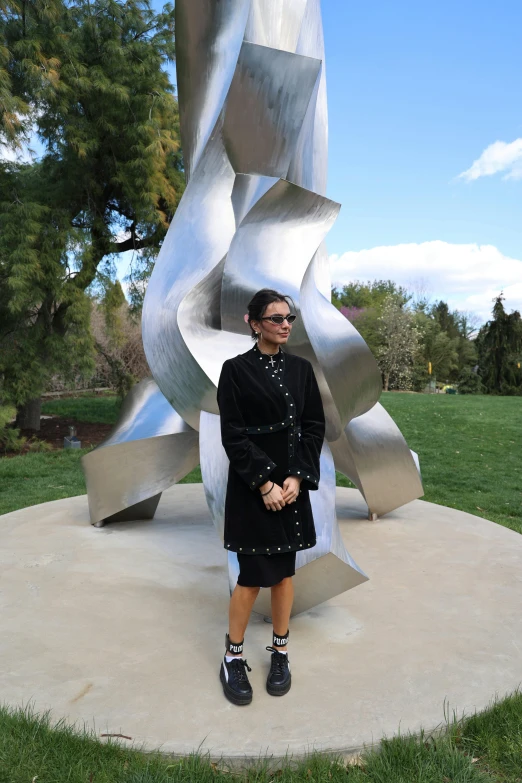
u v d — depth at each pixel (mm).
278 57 3600
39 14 10477
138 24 11703
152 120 11148
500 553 4398
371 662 2865
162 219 12000
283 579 2566
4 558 4188
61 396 19969
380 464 4840
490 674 2766
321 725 2365
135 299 13312
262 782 2098
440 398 22188
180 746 2221
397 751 2219
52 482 8172
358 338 3705
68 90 10656
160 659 2869
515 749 2258
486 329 33375
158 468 4637
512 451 11336
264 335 2441
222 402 2422
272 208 3617
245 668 2764
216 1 3850
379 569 4070
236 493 2443
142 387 4875
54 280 10852
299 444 2461
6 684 2635
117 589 3686
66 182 11766
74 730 2303
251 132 3785
